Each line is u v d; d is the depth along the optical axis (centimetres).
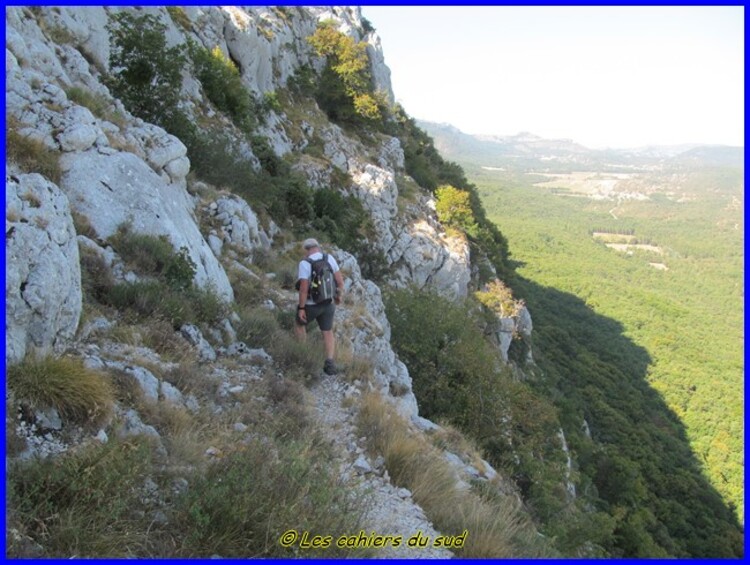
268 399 554
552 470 1110
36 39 880
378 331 1098
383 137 4281
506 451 1150
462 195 3950
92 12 1320
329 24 4916
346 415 604
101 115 850
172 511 318
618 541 2147
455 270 3281
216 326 671
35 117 654
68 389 348
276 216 1638
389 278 2766
